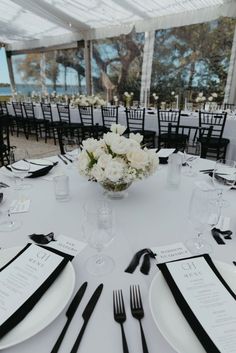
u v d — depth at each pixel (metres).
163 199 1.12
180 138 3.51
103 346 0.48
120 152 0.97
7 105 6.52
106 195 1.14
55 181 1.14
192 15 5.23
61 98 6.29
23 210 1.01
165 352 0.47
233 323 0.51
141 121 4.21
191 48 5.58
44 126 5.66
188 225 0.91
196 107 4.82
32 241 0.81
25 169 1.23
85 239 0.79
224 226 0.90
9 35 7.57
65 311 0.55
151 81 6.30
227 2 4.75
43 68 8.18
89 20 6.08
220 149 3.66
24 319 0.52
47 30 7.10
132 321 0.53
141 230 0.88
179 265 0.65
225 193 1.18
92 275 0.66
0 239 0.82
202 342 0.47
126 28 6.13
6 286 0.60
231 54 5.14
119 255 0.74
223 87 5.44
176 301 0.56
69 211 1.00
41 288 0.59
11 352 0.47
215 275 0.63
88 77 7.23
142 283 0.64
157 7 5.15
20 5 5.20
